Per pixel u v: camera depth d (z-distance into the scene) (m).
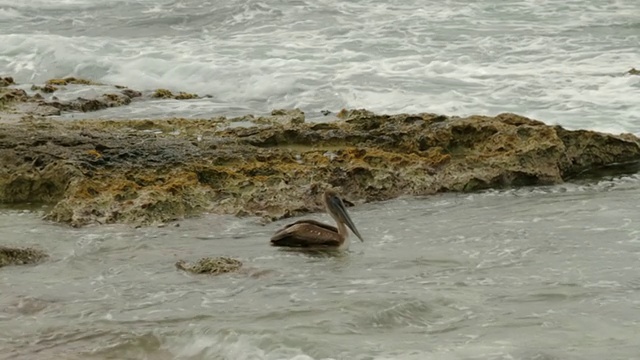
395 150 23.50
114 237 19.17
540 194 21.92
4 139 23.81
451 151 23.64
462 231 19.36
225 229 19.72
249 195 21.02
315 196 21.19
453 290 16.05
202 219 20.27
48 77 35.47
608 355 13.51
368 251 18.34
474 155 23.03
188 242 18.94
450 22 40.56
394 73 33.38
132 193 20.66
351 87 31.81
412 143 23.50
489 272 16.95
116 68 35.28
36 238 19.14
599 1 43.34
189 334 14.44
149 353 14.09
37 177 21.72
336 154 23.30
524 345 13.88
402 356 13.52
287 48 37.12
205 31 41.38
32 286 16.73
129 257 18.12
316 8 43.72
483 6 43.16
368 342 14.03
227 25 42.03
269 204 20.80
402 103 30.06
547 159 22.98
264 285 16.53
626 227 19.23
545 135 23.34
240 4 44.56
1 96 29.36
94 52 37.09
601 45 36.62
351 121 25.44
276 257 18.00
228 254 18.22
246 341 14.09
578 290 15.98
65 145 23.50
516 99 30.11
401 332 14.45
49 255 18.23
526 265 17.25
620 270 16.86
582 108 28.97
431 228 19.64
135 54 37.03
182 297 16.08
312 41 38.31
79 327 14.95
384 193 21.81
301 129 24.69
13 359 13.91
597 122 27.72
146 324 14.95
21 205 21.48
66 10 45.78
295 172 21.83
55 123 26.25
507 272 16.92
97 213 20.17
